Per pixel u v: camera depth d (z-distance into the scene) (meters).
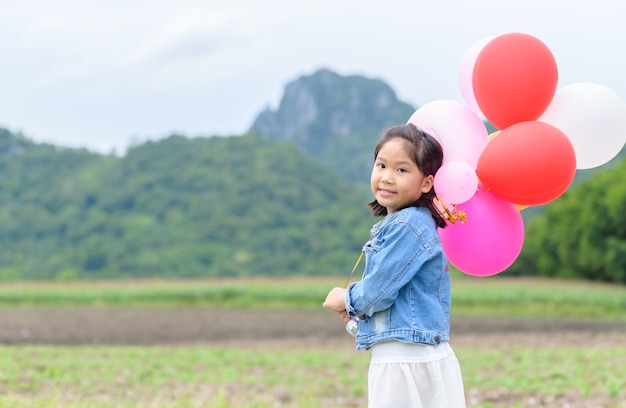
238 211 102.75
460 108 4.02
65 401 8.27
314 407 8.16
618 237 43.41
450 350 3.75
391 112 180.38
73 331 19.23
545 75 3.93
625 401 8.09
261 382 10.07
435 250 3.69
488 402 8.53
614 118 4.02
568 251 47.72
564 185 3.91
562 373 9.86
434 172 3.79
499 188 3.90
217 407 7.82
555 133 3.87
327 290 32.91
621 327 20.30
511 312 26.97
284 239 96.50
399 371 3.61
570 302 27.61
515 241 4.01
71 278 85.31
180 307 30.31
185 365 11.56
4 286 43.81
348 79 186.62
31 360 11.57
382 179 3.76
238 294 32.66
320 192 109.19
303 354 13.62
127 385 9.62
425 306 3.67
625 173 45.94
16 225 100.62
